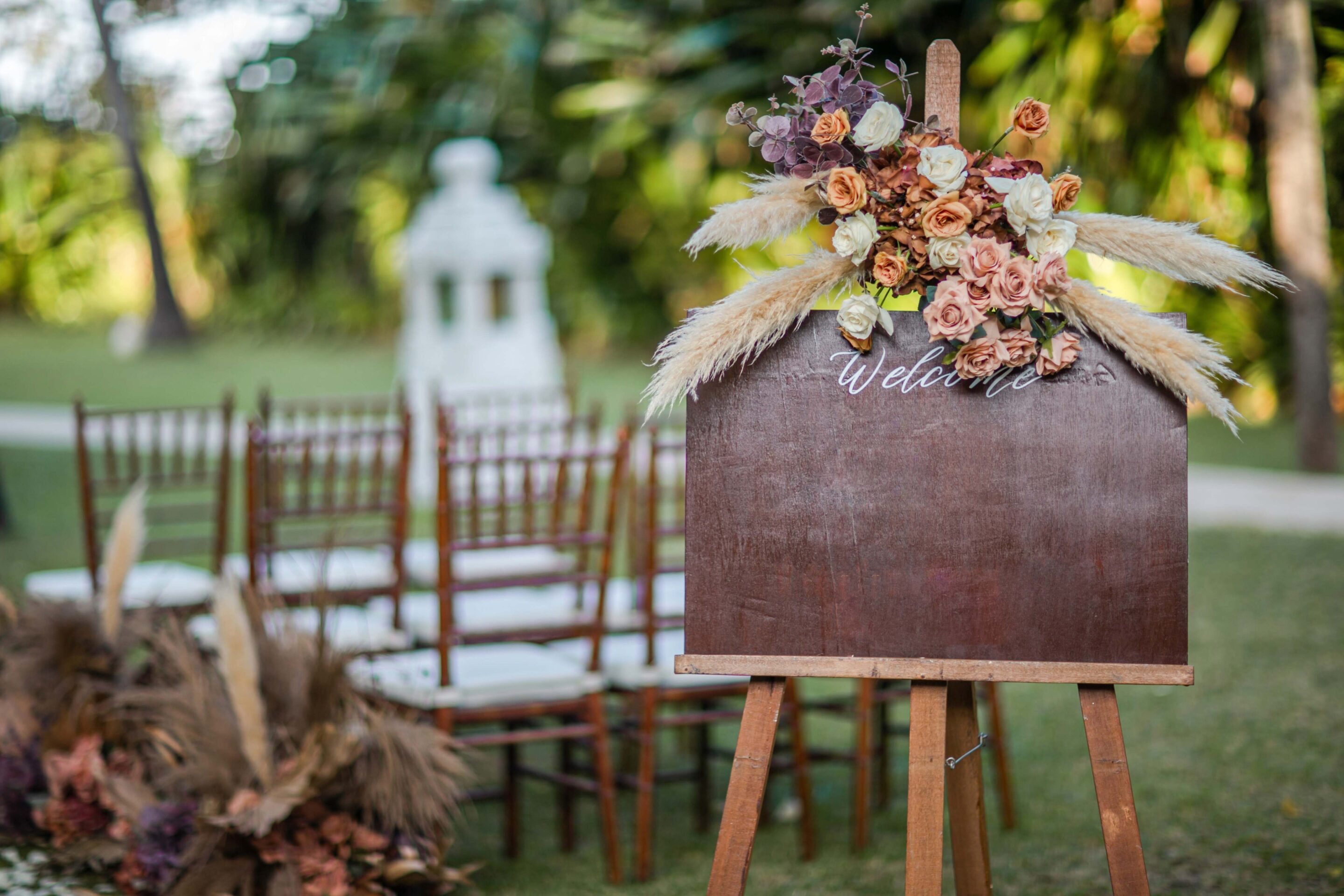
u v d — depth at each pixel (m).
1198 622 5.43
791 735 3.54
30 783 3.21
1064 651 2.13
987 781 4.00
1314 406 8.37
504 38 15.47
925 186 2.10
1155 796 3.78
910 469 2.16
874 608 2.16
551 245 17.22
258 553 3.53
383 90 16.61
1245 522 6.99
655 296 17.22
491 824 3.73
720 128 13.03
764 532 2.18
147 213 17.86
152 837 2.85
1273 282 2.08
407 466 3.58
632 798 3.96
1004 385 2.15
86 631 3.33
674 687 3.35
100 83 18.08
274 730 2.95
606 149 13.83
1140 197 10.43
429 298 8.28
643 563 3.61
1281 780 3.83
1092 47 10.05
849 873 3.33
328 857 2.80
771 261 13.82
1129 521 2.13
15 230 21.56
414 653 3.50
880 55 11.62
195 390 13.57
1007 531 2.14
